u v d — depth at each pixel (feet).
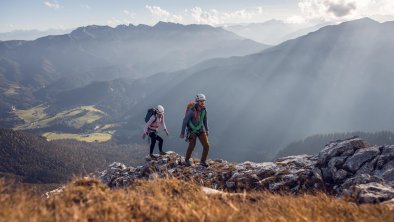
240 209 20.31
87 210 18.29
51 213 17.87
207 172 46.93
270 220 18.53
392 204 22.85
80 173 25.80
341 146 44.70
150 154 53.78
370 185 28.55
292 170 43.80
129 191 24.13
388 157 40.73
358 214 20.34
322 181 40.47
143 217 18.52
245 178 42.70
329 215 19.62
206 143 48.75
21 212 16.66
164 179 28.27
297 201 23.73
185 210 19.13
